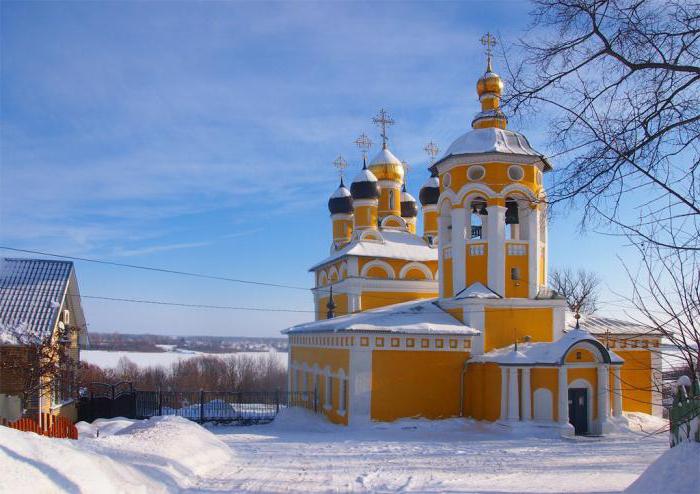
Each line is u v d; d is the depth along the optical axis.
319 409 30.75
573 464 15.80
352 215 43.25
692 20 8.30
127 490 9.73
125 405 31.20
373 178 39.41
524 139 28.67
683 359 8.74
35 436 9.99
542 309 27.78
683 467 9.82
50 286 25.12
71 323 29.53
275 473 13.82
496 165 27.59
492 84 29.55
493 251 27.42
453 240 28.31
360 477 13.37
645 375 28.31
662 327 8.63
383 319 27.48
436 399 26.69
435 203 40.88
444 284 29.34
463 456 17.39
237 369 90.50
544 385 24.31
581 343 24.09
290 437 23.23
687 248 7.92
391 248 36.81
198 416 30.67
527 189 27.62
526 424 23.89
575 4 8.73
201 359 105.62
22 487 7.71
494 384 25.41
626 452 18.31
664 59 8.55
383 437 23.08
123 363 94.69
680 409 11.38
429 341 26.86
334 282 38.75
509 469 14.92
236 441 21.72
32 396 22.41
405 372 26.52
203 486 11.97
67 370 24.72
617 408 24.17
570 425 23.11
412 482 12.81
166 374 88.62
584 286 51.22
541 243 28.55
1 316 23.34
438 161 28.98
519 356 24.62
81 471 9.27
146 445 13.88
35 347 22.45
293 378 36.72
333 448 19.16
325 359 30.27
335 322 29.78
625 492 10.49
